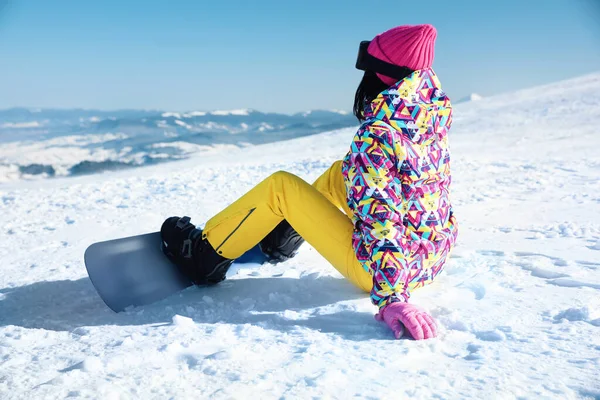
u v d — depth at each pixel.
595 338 1.82
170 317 2.38
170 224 2.63
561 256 2.88
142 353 1.83
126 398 1.49
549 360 1.66
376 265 2.07
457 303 2.26
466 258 2.94
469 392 1.48
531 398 1.42
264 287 2.67
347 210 2.62
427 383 1.55
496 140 13.16
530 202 4.60
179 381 1.60
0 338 2.11
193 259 2.60
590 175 5.97
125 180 7.82
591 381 1.50
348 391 1.51
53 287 2.92
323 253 2.38
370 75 2.21
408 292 2.11
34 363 1.80
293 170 8.72
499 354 1.73
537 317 2.06
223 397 1.49
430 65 2.15
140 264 2.67
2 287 2.96
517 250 3.07
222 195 6.29
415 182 2.11
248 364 1.73
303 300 2.48
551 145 10.95
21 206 6.07
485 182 6.00
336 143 17.25
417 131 2.08
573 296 2.26
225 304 2.50
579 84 26.41
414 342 1.89
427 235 2.18
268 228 2.45
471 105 24.92
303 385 1.55
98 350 1.92
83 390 1.53
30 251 3.97
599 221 3.71
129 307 2.53
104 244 2.61
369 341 1.93
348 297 2.48
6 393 1.54
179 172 8.58
